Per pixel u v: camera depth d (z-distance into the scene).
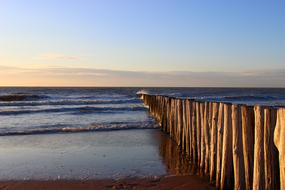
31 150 10.13
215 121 5.98
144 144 11.01
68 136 12.93
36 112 24.00
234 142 4.93
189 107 8.36
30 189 6.34
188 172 7.32
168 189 6.15
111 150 10.02
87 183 6.63
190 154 8.23
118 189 6.21
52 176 7.17
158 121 16.78
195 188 6.14
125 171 7.51
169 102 12.63
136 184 6.50
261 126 4.08
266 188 4.00
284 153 3.56
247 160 4.56
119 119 19.72
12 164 8.34
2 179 6.98
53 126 16.19
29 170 7.71
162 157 8.97
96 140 11.90
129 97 48.22
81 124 16.91
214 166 6.06
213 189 6.00
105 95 55.06
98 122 17.98
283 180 3.58
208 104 6.62
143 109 26.38
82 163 8.37
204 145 6.84
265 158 4.01
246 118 4.57
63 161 8.62
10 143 11.39
